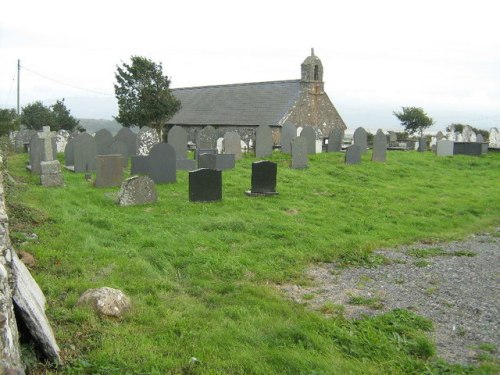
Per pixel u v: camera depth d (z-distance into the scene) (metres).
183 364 5.30
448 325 6.99
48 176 16.25
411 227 13.08
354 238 11.50
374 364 5.67
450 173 23.33
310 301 7.86
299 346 5.98
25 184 16.53
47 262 8.41
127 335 5.89
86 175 18.44
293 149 21.48
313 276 9.11
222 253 9.87
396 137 40.25
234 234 11.30
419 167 24.38
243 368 5.34
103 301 6.47
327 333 6.39
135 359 5.32
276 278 8.78
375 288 8.52
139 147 21.44
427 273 9.38
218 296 7.62
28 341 5.07
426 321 7.00
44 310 6.03
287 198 15.87
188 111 45.41
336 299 7.95
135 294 7.46
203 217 12.77
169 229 11.54
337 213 14.22
